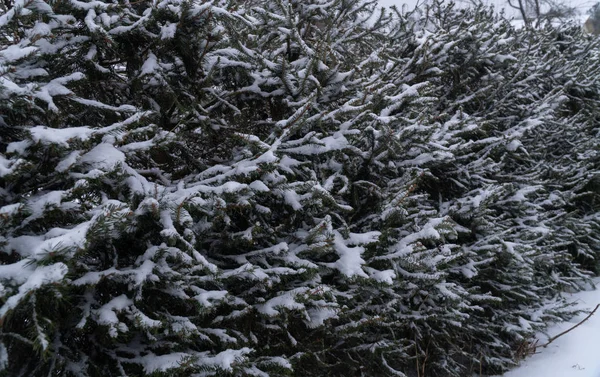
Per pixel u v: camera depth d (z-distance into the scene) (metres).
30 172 1.75
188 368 1.84
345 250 2.55
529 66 5.64
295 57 3.71
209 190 2.04
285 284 2.47
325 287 2.25
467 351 3.88
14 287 1.33
